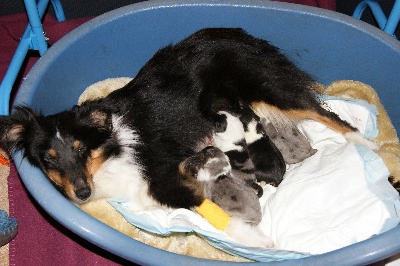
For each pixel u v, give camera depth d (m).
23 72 1.93
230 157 1.62
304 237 1.51
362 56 1.77
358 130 1.71
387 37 1.72
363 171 1.56
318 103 1.71
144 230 1.58
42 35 1.70
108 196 1.60
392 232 1.35
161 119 1.62
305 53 1.83
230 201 1.56
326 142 1.70
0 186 1.72
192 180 1.58
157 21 1.79
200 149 1.66
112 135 1.58
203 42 1.68
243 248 1.47
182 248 1.58
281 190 1.58
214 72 1.66
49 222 1.67
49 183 1.44
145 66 1.67
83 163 1.53
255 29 1.81
